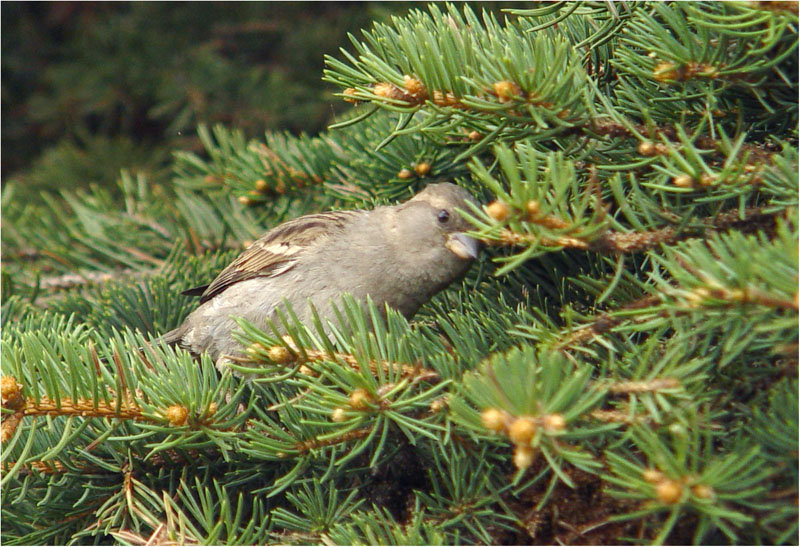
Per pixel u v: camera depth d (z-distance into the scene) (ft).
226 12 42.60
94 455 19.10
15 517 18.84
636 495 12.79
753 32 14.46
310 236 23.62
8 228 32.73
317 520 16.62
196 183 31.96
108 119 43.70
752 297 12.46
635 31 18.07
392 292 23.02
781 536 13.64
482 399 13.07
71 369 16.46
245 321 15.81
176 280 28.30
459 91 16.26
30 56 44.62
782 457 13.51
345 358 15.94
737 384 14.90
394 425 16.39
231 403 17.10
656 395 13.62
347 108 40.73
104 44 43.42
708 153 15.70
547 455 13.00
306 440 16.61
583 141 17.01
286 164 28.50
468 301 20.45
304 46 41.78
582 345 15.75
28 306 27.48
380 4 37.14
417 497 16.37
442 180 24.62
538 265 20.49
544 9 17.56
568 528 15.75
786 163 14.25
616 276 14.71
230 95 41.73
